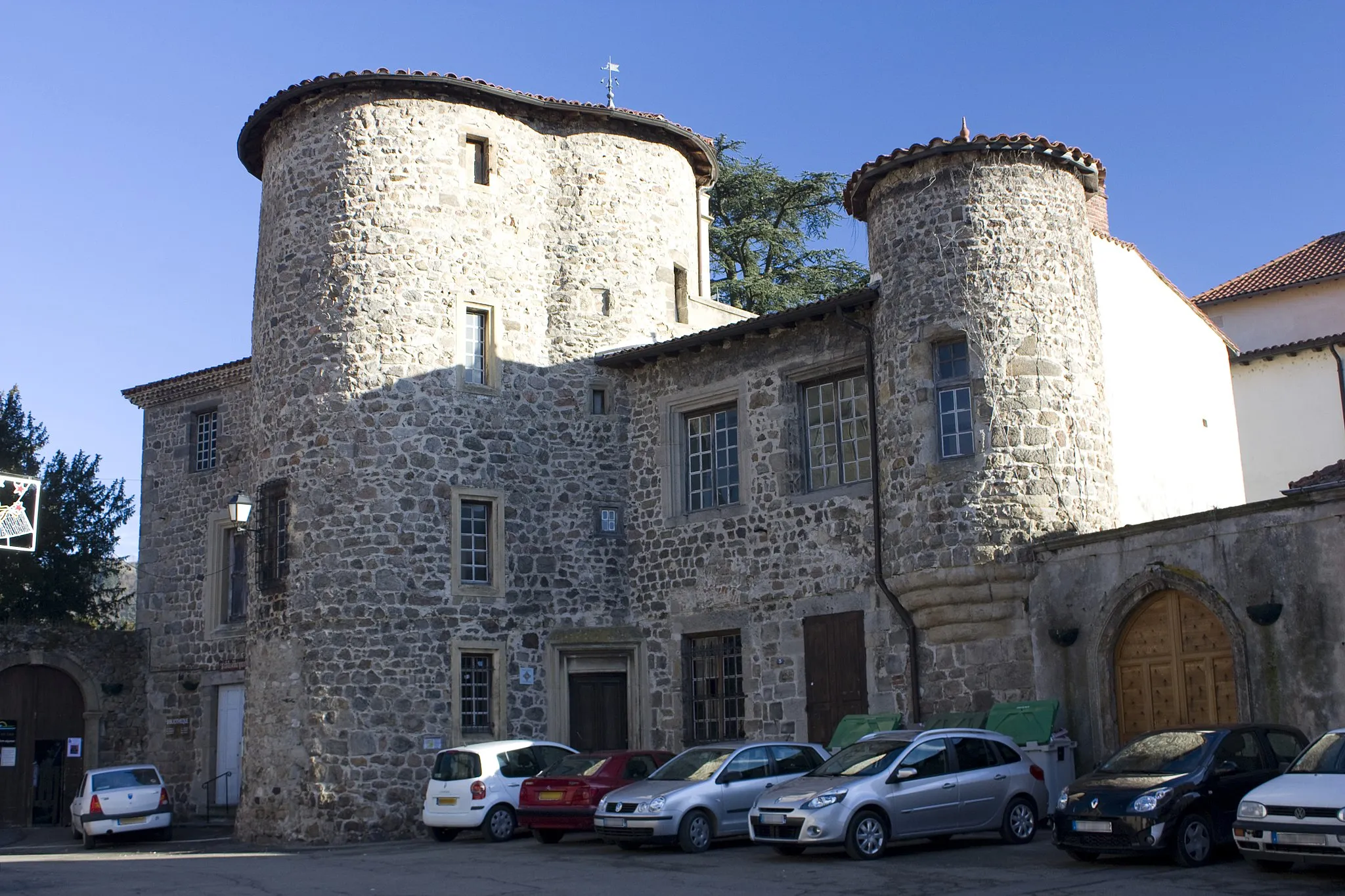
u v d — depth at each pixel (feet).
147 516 90.27
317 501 66.13
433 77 69.92
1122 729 52.44
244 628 83.30
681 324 77.97
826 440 65.26
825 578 63.21
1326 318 99.09
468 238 70.28
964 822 45.42
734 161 117.60
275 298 69.72
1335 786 34.58
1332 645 45.55
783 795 44.55
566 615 70.38
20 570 93.40
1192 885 35.04
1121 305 65.87
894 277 60.03
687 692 68.64
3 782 83.97
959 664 56.95
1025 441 56.39
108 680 87.10
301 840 62.75
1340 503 45.83
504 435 70.03
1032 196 58.95
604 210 75.61
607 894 37.42
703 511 69.51
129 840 68.74
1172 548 50.93
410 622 65.46
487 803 56.80
